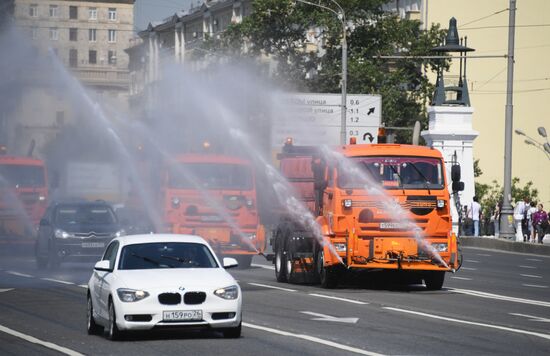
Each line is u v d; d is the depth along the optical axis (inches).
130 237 1405.0
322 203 2118.6
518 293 2036.2
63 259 2596.0
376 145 2090.3
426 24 6412.4
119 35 5856.3
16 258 3154.5
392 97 5620.1
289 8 5669.3
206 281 1304.1
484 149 6441.9
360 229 2046.0
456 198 4439.0
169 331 1406.3
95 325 1400.1
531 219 4030.5
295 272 2203.5
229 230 2694.4
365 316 1601.9
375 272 2191.2
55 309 1707.7
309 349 1251.2
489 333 1403.8
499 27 6422.2
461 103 4569.4
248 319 1558.8
